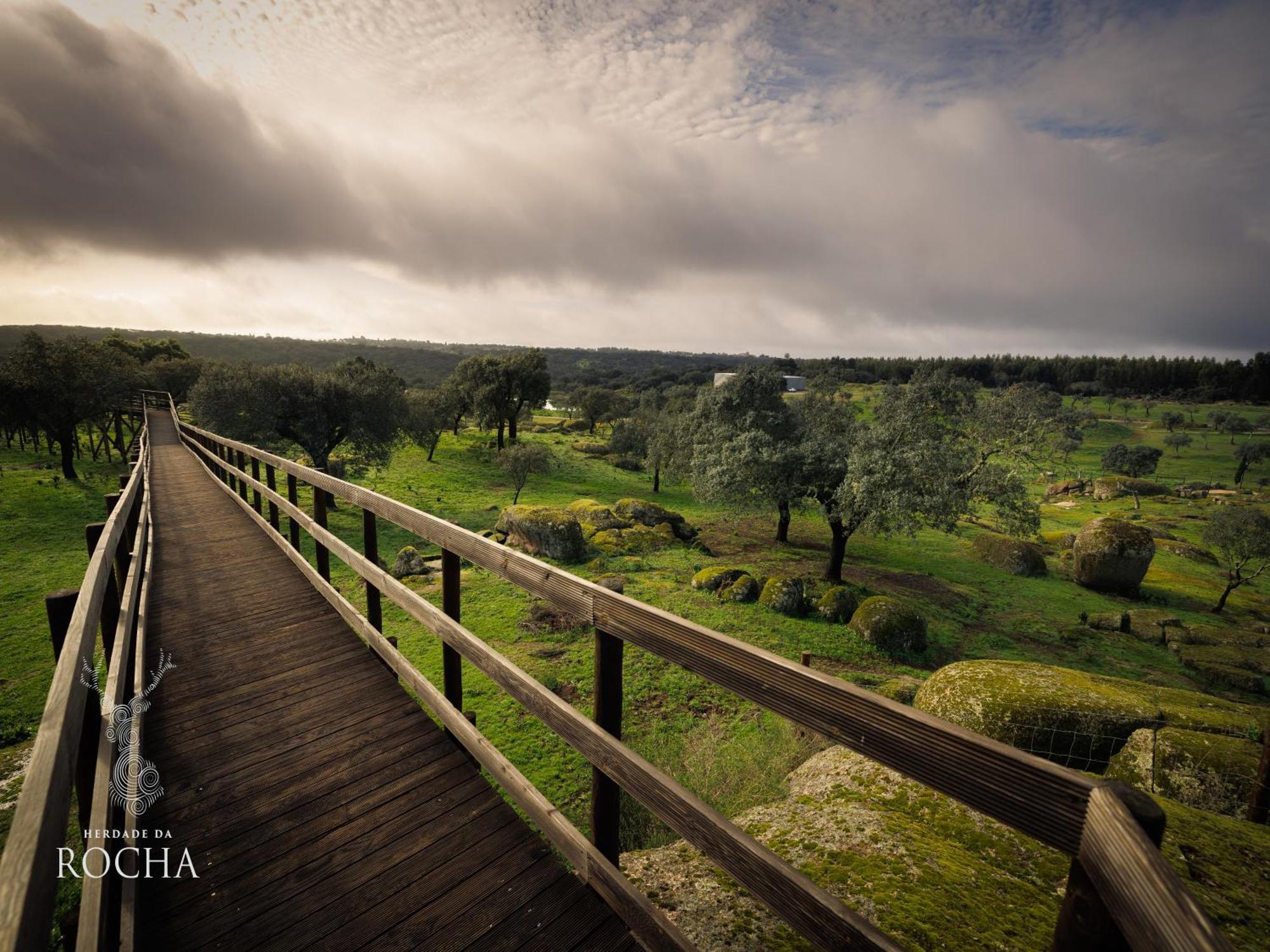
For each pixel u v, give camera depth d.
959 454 20.09
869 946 1.11
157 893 2.13
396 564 20.34
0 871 0.74
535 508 25.08
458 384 60.28
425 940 1.94
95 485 33.69
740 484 23.36
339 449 43.06
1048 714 6.14
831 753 4.95
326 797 2.67
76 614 1.65
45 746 1.01
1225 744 4.75
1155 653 18.20
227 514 9.31
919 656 15.95
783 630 16.58
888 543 31.02
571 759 9.05
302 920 2.02
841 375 134.62
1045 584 26.27
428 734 3.19
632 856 3.34
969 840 3.27
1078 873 0.87
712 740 8.61
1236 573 24.98
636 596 18.78
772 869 1.32
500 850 2.37
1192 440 91.31
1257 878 2.94
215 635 4.48
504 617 15.66
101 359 38.41
